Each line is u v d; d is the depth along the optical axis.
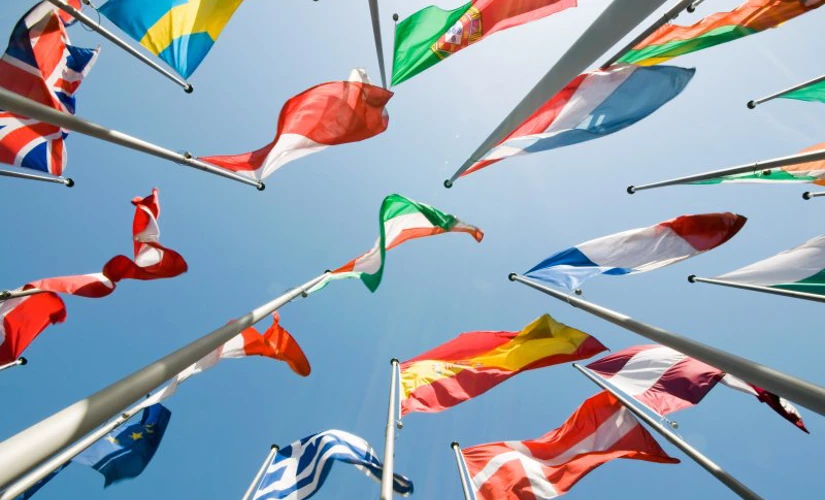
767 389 3.33
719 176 6.62
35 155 6.28
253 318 4.65
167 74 5.85
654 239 6.88
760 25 4.91
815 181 7.12
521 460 7.01
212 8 5.28
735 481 6.19
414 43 5.24
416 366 7.71
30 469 2.03
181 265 5.70
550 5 4.92
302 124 5.42
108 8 5.15
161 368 3.04
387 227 6.38
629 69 4.86
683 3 4.85
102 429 6.82
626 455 6.59
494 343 7.66
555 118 5.20
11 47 5.03
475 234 6.43
